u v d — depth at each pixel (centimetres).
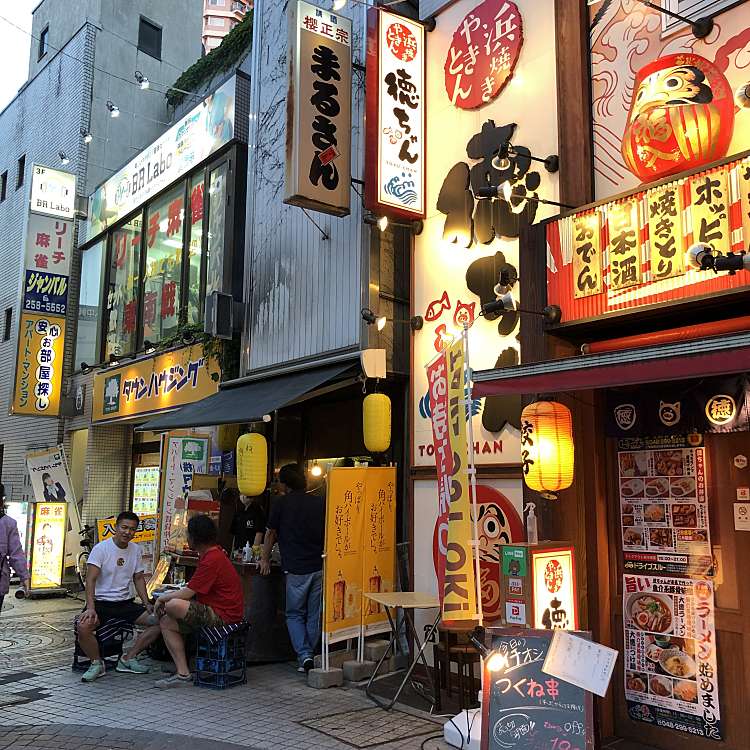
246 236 944
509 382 450
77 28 1598
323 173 662
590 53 551
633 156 457
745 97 438
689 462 466
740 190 402
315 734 482
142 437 1315
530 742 362
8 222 1762
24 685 603
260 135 945
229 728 493
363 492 644
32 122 1728
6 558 664
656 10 506
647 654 471
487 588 575
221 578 602
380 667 629
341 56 688
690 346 366
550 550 450
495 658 379
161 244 1188
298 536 655
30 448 1520
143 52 1630
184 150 1134
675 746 452
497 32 630
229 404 789
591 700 362
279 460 857
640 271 450
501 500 573
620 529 495
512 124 609
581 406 500
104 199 1395
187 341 1028
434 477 647
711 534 451
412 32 691
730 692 432
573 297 489
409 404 686
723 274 407
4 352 1683
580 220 488
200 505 744
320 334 780
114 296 1323
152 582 784
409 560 663
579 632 372
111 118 1546
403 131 674
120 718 514
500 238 610
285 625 699
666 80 440
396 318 725
